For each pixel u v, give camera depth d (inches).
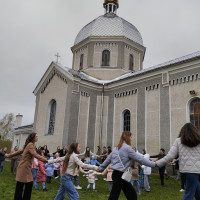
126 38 1023.6
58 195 219.8
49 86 978.1
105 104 882.1
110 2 1202.6
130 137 202.8
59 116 860.0
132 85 807.7
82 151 804.0
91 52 1029.8
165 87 698.8
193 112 627.5
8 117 2068.2
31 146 219.9
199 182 169.0
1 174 524.4
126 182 184.7
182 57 792.3
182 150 170.6
